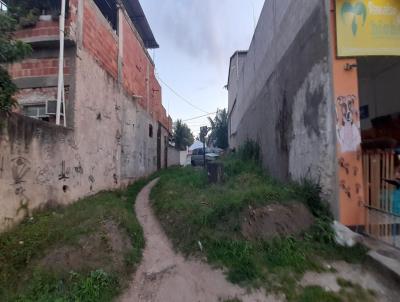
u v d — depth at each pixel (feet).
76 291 12.80
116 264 15.11
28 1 26.25
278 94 29.50
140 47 47.44
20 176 18.01
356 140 17.15
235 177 30.81
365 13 17.57
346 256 15.02
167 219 22.66
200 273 14.99
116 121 34.96
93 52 28.37
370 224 16.43
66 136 23.17
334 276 13.82
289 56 25.32
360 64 23.17
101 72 30.27
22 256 14.61
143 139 48.98
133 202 30.89
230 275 14.32
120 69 36.52
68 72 24.73
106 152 31.68
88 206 22.50
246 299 12.90
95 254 15.25
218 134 111.24
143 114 49.03
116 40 35.19
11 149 17.28
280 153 28.84
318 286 13.20
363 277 13.58
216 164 32.01
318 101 19.01
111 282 13.79
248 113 50.88
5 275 13.56
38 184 19.75
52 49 25.08
